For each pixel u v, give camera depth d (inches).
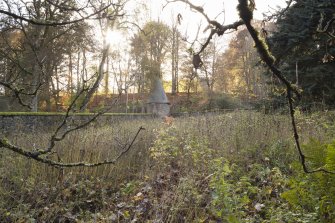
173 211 164.7
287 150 228.1
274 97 416.8
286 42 340.5
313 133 257.1
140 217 173.9
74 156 236.2
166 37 1067.9
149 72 1126.4
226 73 1583.4
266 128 287.7
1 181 202.4
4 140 49.8
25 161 226.1
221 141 267.6
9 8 54.5
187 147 238.8
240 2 24.3
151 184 215.0
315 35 49.3
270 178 192.9
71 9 54.2
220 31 27.6
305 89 378.9
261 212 159.5
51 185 213.3
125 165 252.2
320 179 121.8
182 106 1212.5
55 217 178.5
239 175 200.1
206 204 176.2
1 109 567.2
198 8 27.3
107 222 166.1
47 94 620.1
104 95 829.2
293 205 135.0
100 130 332.2
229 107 1104.2
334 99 391.9
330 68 358.9
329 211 128.2
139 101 1208.8
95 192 212.4
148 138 309.6
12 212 175.8
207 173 208.7
